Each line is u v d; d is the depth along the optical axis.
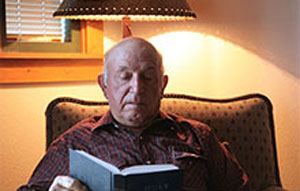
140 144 1.46
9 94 1.84
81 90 2.02
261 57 2.29
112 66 1.42
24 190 1.43
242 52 2.27
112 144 1.46
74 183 1.14
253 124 1.80
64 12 1.68
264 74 2.31
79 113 1.66
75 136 1.50
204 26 2.21
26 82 1.86
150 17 1.85
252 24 2.27
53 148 1.50
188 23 2.19
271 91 2.31
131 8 1.59
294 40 2.32
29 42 1.87
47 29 1.96
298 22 2.33
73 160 1.21
